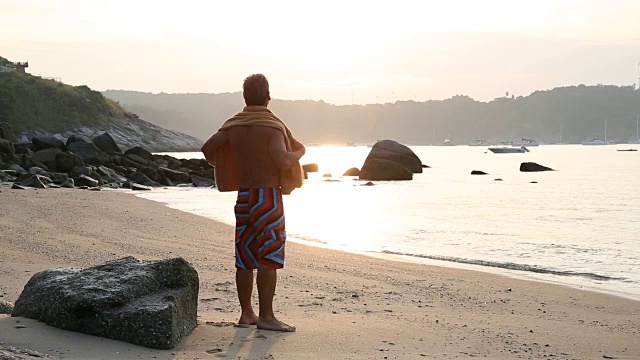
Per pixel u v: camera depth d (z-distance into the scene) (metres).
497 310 7.50
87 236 13.52
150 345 4.62
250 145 5.31
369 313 6.76
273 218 5.34
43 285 5.09
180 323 4.91
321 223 20.22
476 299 8.26
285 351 4.77
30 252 10.84
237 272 5.56
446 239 16.30
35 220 16.06
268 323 5.42
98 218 17.52
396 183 46.84
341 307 7.12
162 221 17.61
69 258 10.45
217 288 8.14
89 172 40.00
